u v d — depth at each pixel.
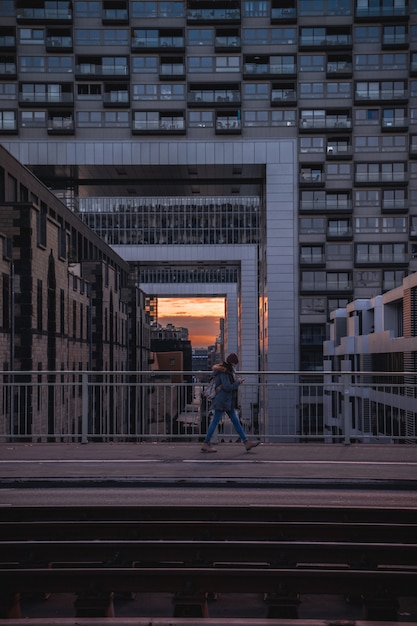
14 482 8.91
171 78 65.31
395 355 40.50
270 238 65.56
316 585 5.82
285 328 65.19
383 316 44.56
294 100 64.94
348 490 8.81
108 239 96.62
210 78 65.50
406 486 8.83
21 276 28.88
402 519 7.54
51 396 32.09
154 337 144.50
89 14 65.50
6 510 7.66
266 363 68.50
